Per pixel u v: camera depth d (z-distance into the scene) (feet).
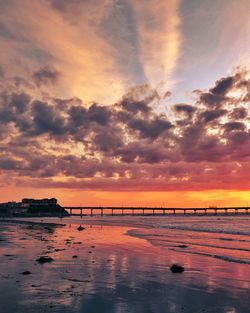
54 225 314.14
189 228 233.55
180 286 54.54
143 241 134.51
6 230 221.66
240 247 110.73
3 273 61.67
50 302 43.37
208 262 79.56
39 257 82.23
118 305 43.04
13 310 39.93
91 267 69.51
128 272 65.72
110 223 367.45
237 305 43.96
